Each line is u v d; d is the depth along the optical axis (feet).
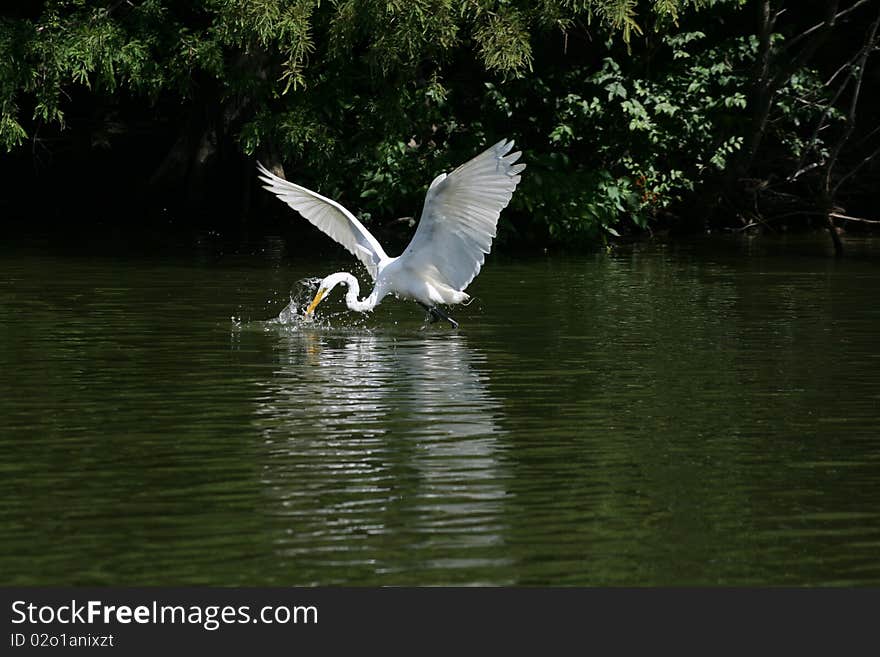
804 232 93.71
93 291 55.16
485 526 23.18
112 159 111.86
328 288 46.19
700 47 88.33
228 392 34.09
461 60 85.51
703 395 33.99
